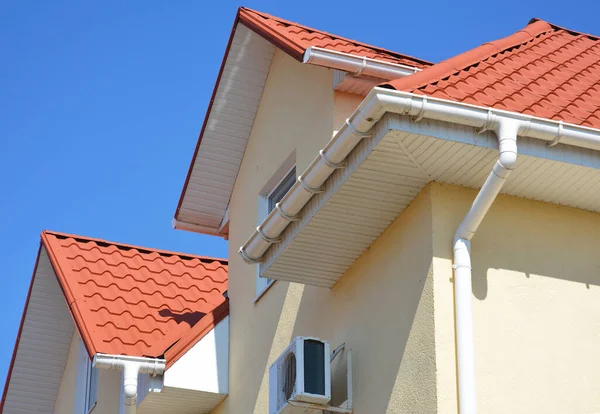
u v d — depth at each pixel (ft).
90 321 45.42
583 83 36.01
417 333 31.19
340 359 35.73
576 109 32.63
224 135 49.78
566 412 30.40
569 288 32.14
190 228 53.16
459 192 32.19
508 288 31.53
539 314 31.48
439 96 30.71
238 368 45.50
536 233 32.60
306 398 34.09
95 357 42.70
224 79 48.08
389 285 33.53
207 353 46.37
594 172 31.32
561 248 32.65
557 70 37.01
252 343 44.73
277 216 35.06
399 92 29.37
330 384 34.58
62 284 48.93
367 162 31.01
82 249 52.80
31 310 58.29
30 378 60.85
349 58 38.47
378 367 33.19
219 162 50.70
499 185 29.94
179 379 45.01
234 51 47.14
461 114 29.66
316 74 42.32
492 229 32.22
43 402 61.77
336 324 36.88
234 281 48.49
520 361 30.63
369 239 35.09
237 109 49.01
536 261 32.19
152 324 46.65
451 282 31.01
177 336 45.93
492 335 30.78
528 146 30.55
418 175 31.73
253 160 48.73
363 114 29.94
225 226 52.31
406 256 32.76
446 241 31.50
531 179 31.83
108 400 50.26
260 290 45.75
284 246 35.78
